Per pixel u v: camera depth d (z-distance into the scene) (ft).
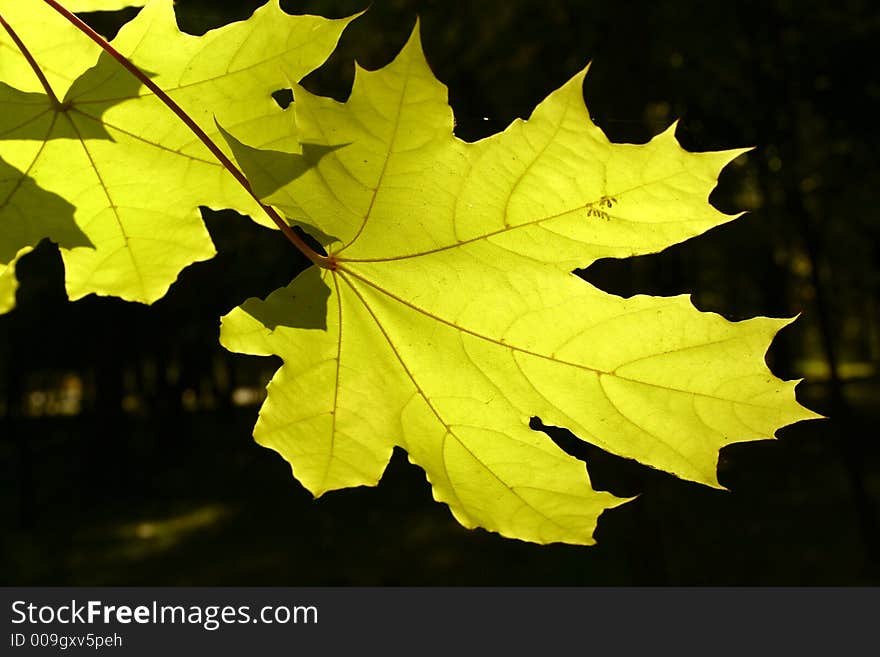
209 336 52.03
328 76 20.52
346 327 4.07
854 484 30.83
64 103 4.36
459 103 23.59
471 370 4.03
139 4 4.54
